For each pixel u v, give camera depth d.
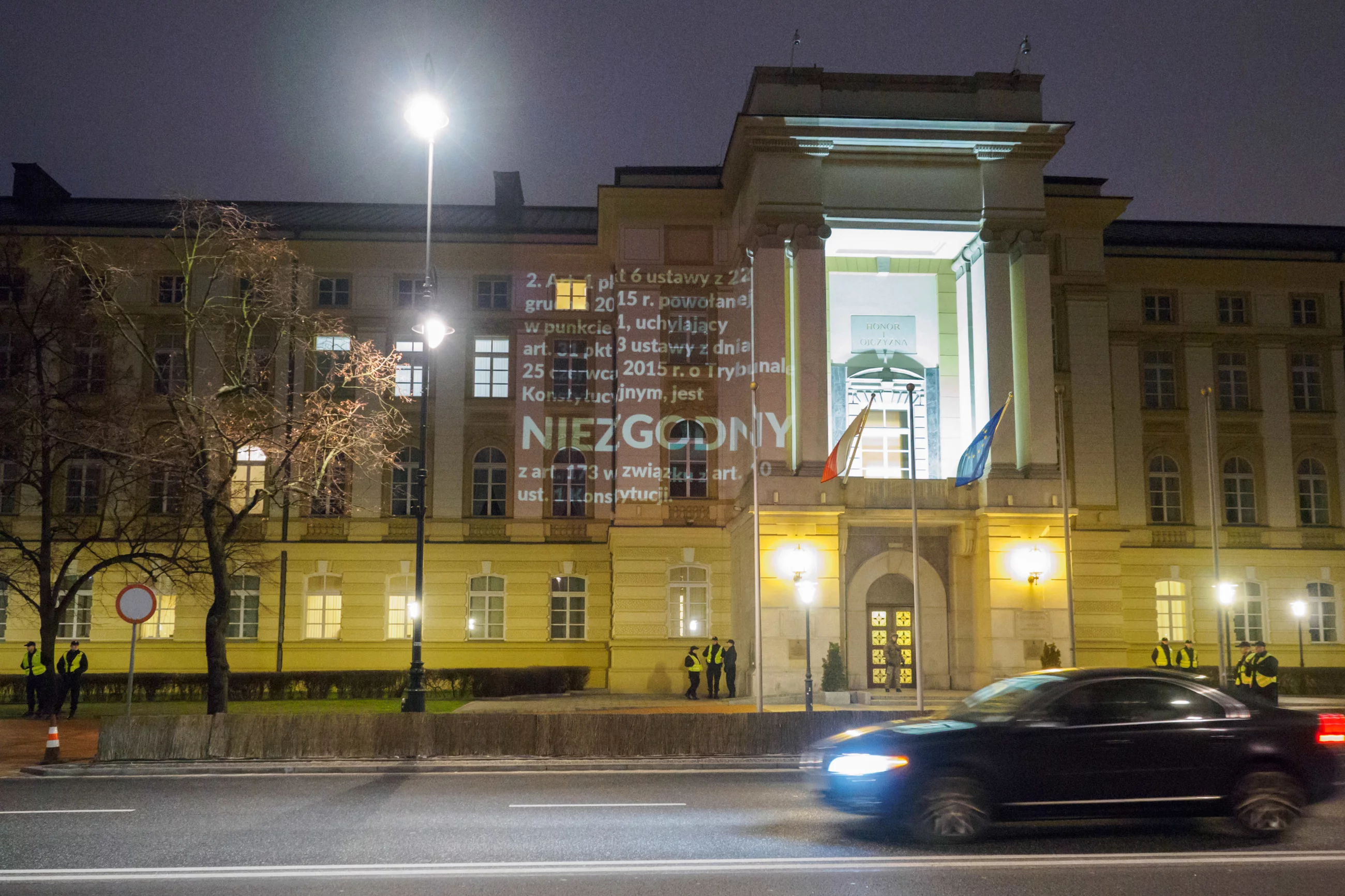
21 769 18.72
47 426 29.20
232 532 26.19
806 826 12.70
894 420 38.00
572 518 41.16
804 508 33.19
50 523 32.00
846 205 35.50
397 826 12.80
